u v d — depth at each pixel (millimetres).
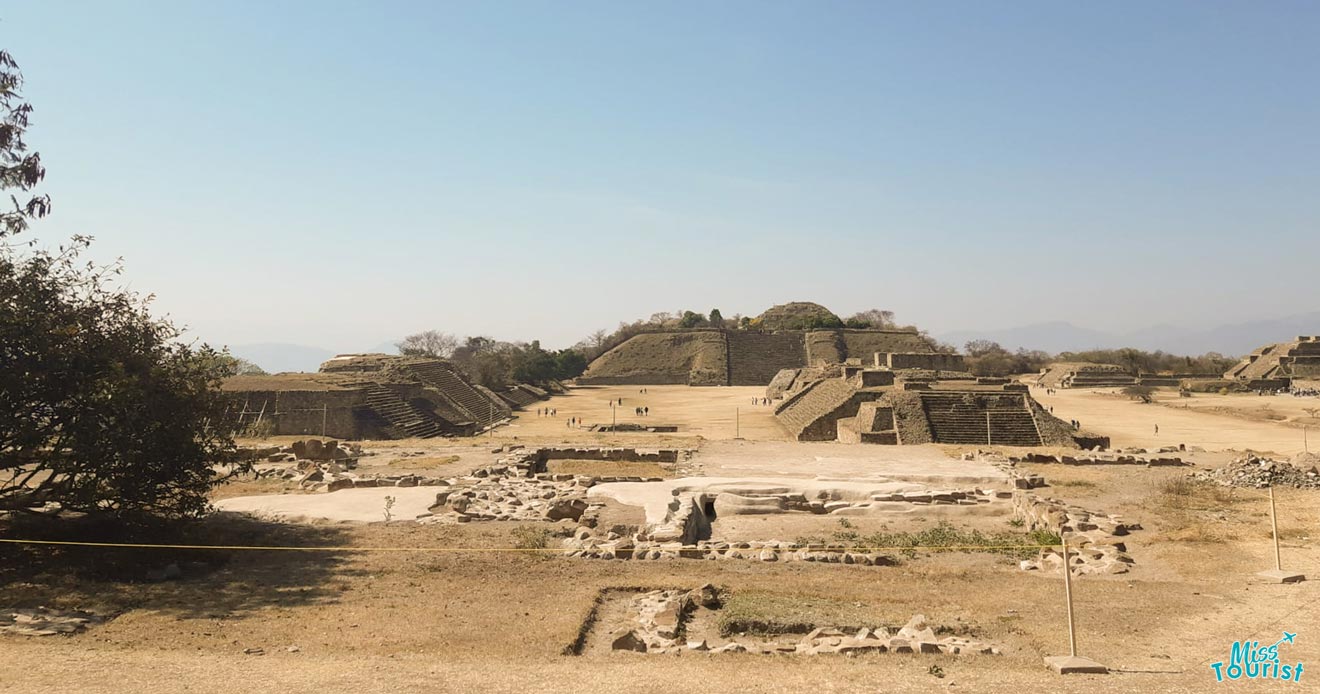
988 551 20922
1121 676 10953
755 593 15750
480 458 36594
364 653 11930
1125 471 33031
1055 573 17781
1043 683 10625
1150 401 100375
